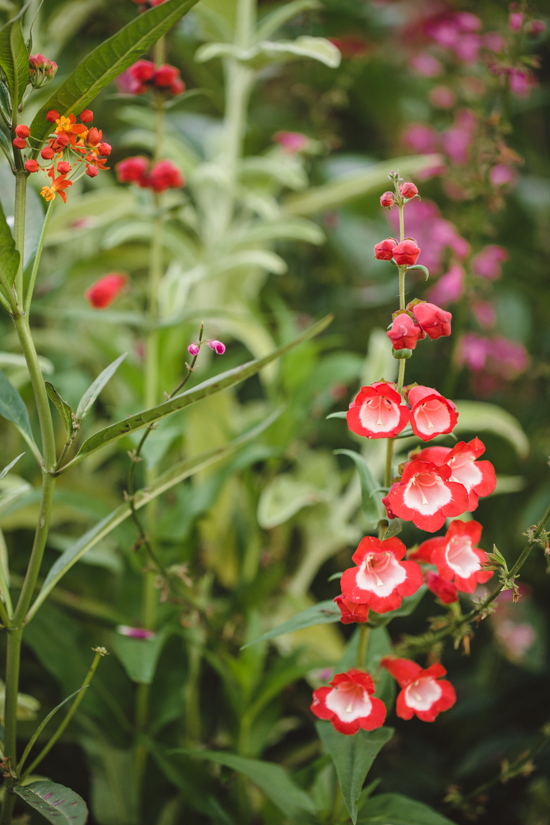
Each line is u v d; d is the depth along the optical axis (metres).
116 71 0.79
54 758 1.04
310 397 1.16
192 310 1.04
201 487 1.04
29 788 0.81
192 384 1.14
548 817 1.07
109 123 1.57
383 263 1.74
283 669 0.98
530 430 1.55
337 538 1.22
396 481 0.83
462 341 1.39
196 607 0.99
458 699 1.25
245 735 0.99
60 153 0.80
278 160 1.48
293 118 1.79
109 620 1.01
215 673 1.16
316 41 1.09
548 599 1.39
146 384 1.05
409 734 1.22
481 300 1.40
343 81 1.62
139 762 1.00
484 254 1.32
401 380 0.80
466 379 1.61
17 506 0.98
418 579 0.79
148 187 1.01
